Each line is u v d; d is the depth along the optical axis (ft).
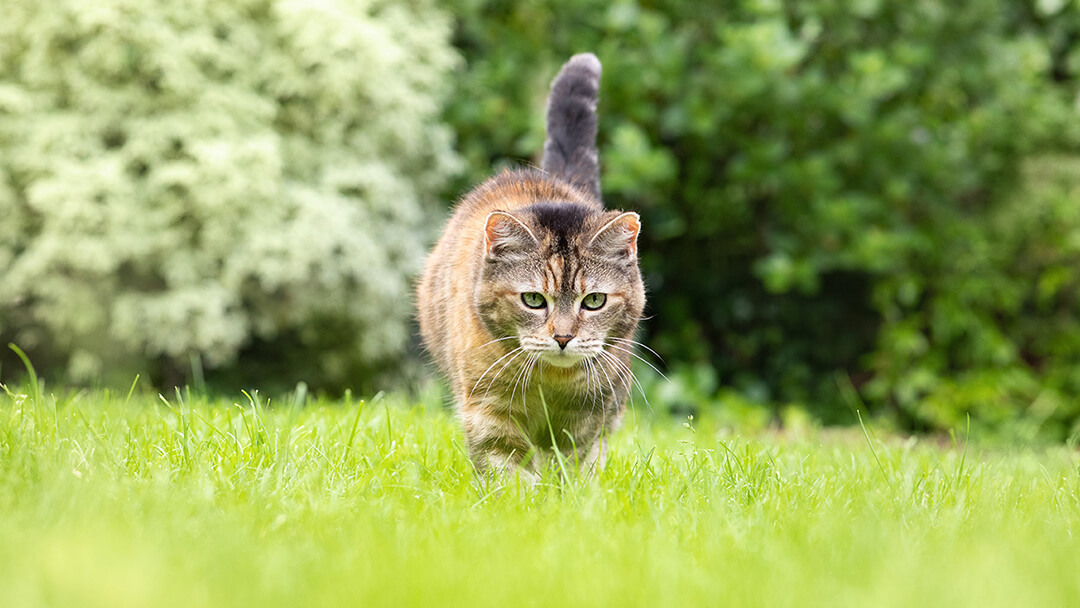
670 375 30.83
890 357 29.84
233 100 25.53
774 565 7.94
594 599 7.07
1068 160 31.65
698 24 30.63
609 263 12.12
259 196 24.93
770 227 31.81
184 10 25.52
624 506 10.00
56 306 25.39
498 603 6.91
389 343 27.78
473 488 11.18
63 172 24.12
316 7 25.64
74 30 24.91
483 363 11.79
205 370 28.86
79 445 10.77
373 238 26.55
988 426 27.63
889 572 7.60
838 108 28.71
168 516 8.68
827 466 13.21
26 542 7.57
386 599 6.82
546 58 29.55
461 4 30.42
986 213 31.65
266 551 7.90
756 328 33.65
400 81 27.07
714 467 11.82
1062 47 34.04
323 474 10.65
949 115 31.60
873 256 28.45
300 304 26.53
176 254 24.97
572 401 12.11
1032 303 31.37
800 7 29.81
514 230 11.61
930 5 30.27
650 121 30.40
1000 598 7.11
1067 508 10.53
